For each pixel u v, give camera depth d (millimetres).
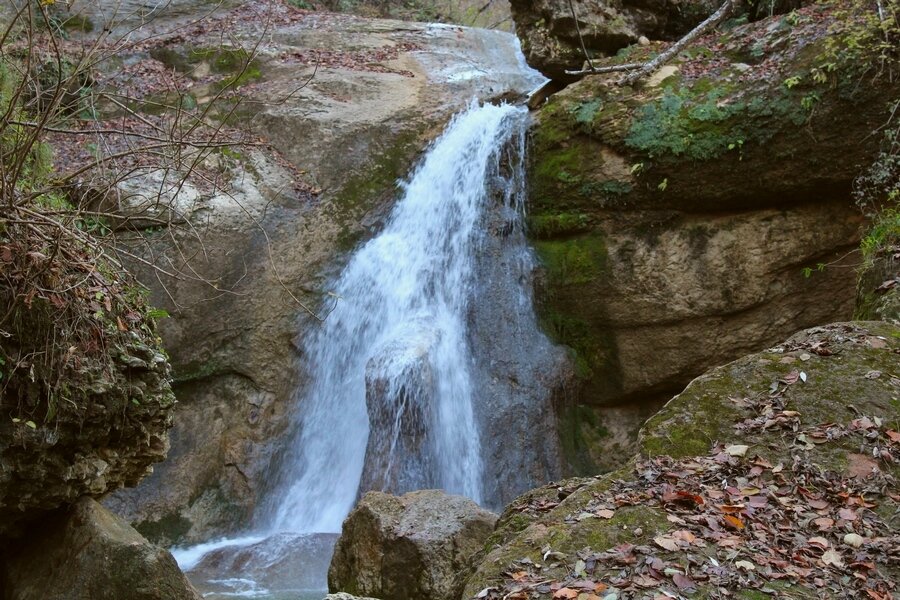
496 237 11086
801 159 9352
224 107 12375
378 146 11852
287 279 10773
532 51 11664
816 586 3521
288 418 10625
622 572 3592
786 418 4504
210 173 10781
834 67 8977
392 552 5883
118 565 4617
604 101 10500
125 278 5746
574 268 10680
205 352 10289
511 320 10758
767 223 9898
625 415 10820
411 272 11414
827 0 10039
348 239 11305
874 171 8930
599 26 11414
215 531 10000
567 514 4113
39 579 4875
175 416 10242
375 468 9836
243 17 14938
